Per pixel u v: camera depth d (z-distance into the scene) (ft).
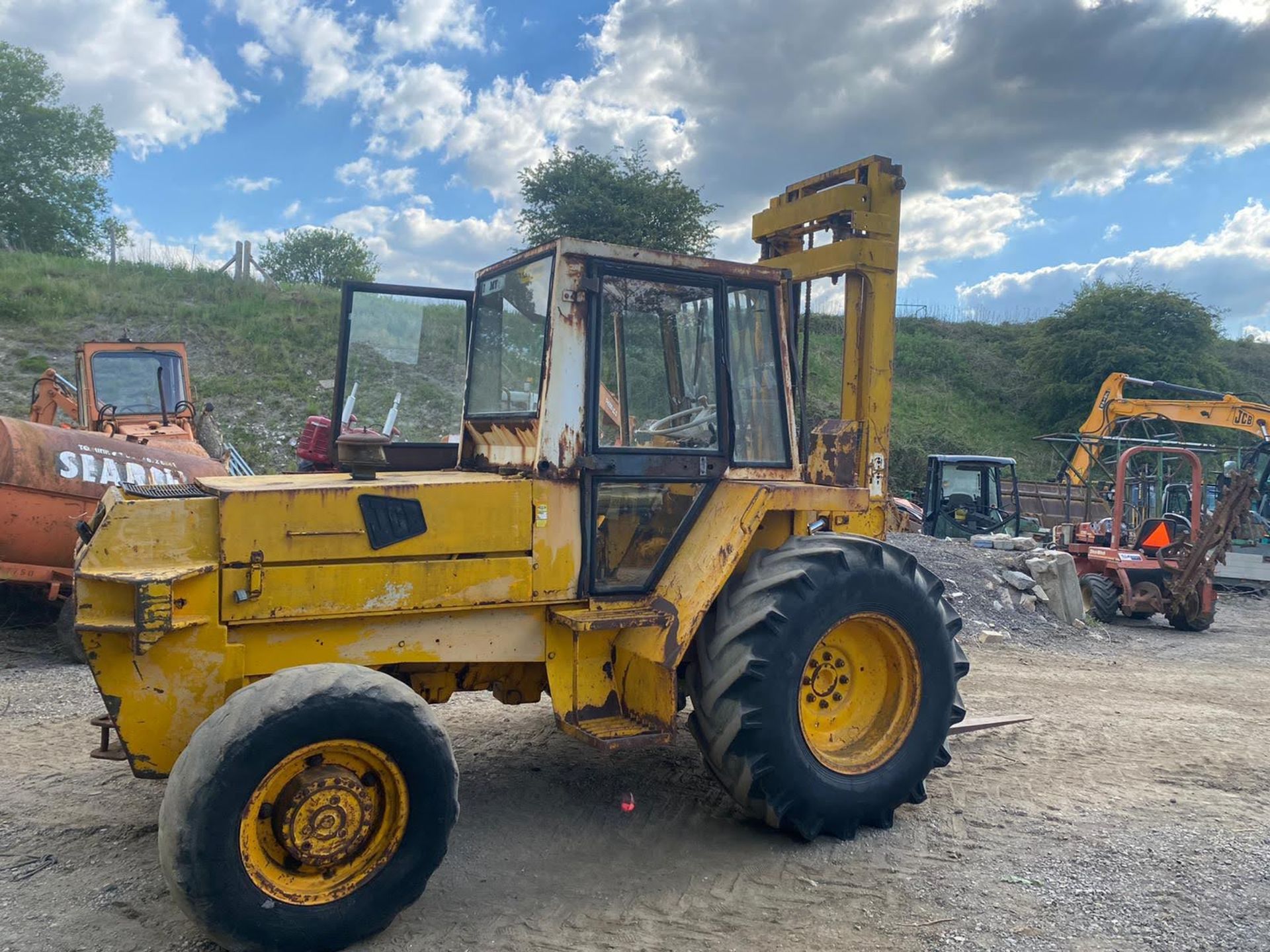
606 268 12.54
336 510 11.02
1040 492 69.10
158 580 9.96
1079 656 29.25
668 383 13.17
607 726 12.34
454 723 17.78
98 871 11.35
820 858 12.17
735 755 12.16
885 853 12.35
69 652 22.80
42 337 60.85
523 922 10.36
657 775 15.17
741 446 14.10
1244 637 36.06
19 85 109.09
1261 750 17.44
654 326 13.04
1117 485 39.19
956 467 55.52
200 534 10.57
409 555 11.35
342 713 9.42
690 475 13.12
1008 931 10.24
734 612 12.38
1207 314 109.19
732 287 13.97
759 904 10.85
